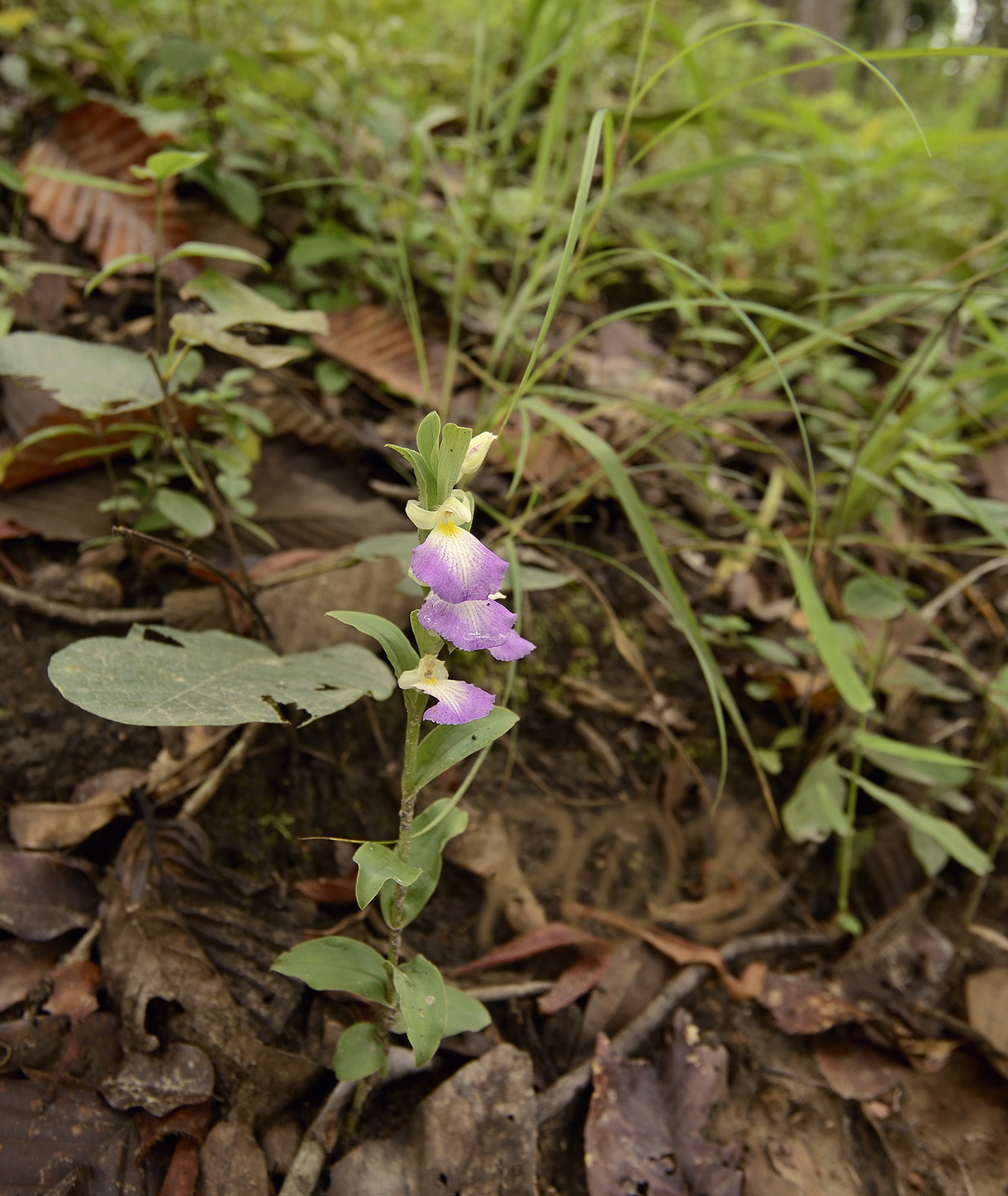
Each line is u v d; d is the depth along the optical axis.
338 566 0.33
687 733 0.37
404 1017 0.22
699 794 0.37
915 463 0.35
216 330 0.29
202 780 0.30
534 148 0.49
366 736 0.33
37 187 0.40
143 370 0.31
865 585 0.36
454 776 0.34
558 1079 0.29
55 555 0.33
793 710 0.38
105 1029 0.26
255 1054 0.26
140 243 0.40
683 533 0.42
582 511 0.40
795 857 0.36
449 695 0.20
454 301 0.40
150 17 0.49
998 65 1.16
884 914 0.36
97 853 0.29
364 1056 0.25
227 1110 0.26
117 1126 0.25
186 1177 0.25
